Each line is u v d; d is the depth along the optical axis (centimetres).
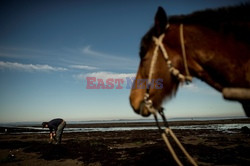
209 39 162
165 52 173
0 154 1076
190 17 177
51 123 1249
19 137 2175
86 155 1007
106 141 1596
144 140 1587
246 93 129
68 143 1462
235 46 153
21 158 958
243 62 149
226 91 138
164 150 1041
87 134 2450
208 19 169
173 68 167
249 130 2320
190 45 167
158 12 175
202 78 169
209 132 2316
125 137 1920
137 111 188
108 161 859
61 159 925
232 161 800
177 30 175
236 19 160
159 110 188
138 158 878
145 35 193
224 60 154
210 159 838
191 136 1877
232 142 1387
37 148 1186
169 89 175
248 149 1084
